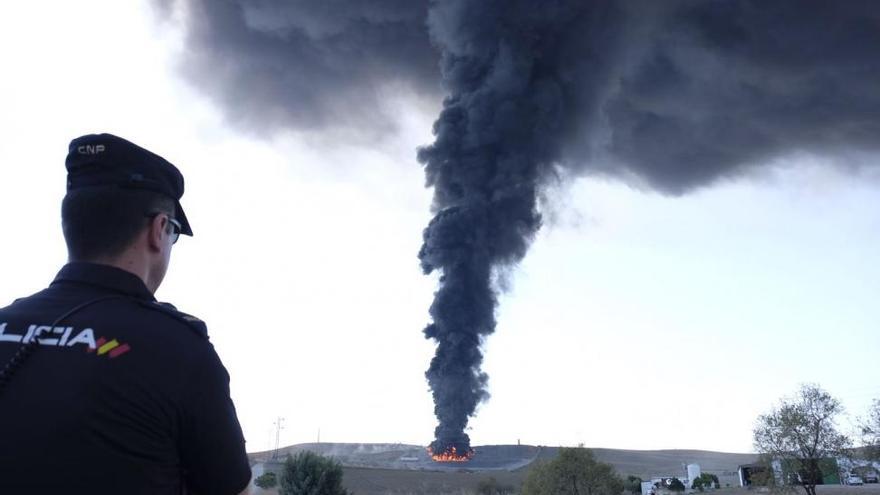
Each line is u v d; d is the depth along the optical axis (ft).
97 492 5.02
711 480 307.78
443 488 241.96
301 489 82.12
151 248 6.68
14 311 5.84
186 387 5.63
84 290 6.00
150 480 5.30
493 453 440.86
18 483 4.89
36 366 5.32
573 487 147.64
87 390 5.19
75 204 6.30
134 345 5.54
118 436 5.18
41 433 5.00
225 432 5.84
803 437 131.95
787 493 133.80
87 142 6.51
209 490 5.82
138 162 6.61
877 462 131.75
